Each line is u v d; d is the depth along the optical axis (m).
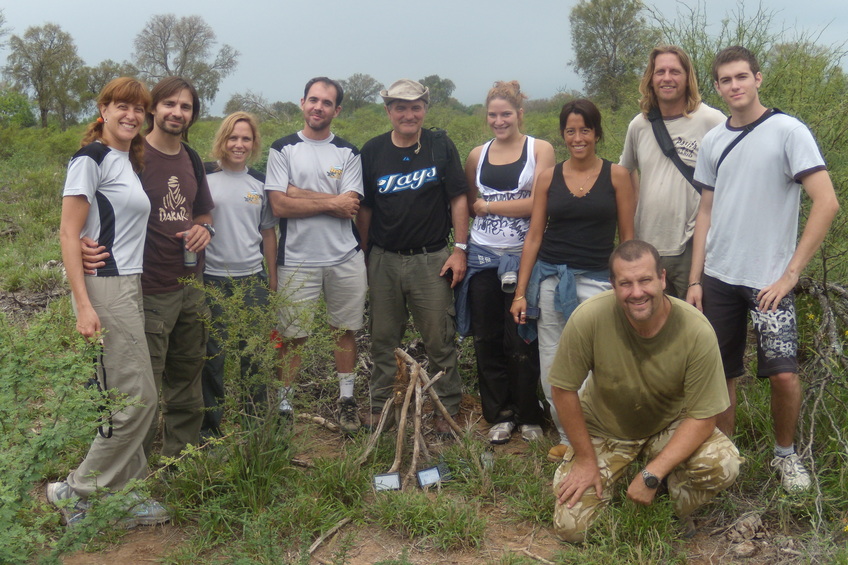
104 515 3.16
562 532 3.68
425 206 4.74
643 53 6.52
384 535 3.76
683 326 3.53
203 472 3.98
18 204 12.16
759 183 3.78
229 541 3.65
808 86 5.48
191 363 4.26
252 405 4.55
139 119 3.67
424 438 4.70
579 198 4.36
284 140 4.77
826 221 3.60
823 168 3.62
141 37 61.34
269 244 4.86
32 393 3.30
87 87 57.72
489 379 4.89
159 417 4.83
